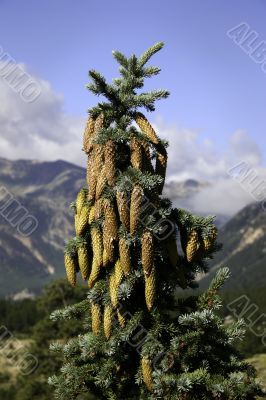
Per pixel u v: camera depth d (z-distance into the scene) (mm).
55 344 7898
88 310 7934
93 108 7602
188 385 6375
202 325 6754
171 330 7074
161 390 6535
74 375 7434
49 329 31891
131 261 7305
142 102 7480
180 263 7484
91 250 7504
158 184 7164
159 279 7434
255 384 6609
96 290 7234
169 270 7531
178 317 7328
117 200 6824
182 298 7820
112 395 7551
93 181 7168
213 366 7207
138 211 6613
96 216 6984
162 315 7273
